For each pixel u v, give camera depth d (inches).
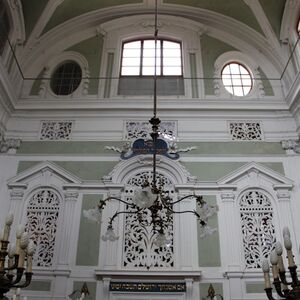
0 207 329.4
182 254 308.2
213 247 312.0
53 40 419.8
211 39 428.5
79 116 376.2
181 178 339.3
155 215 207.6
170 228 320.8
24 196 335.3
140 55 421.7
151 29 432.1
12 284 145.6
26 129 369.4
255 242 316.2
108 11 428.1
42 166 346.9
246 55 416.5
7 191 337.4
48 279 302.0
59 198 335.6
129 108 373.7
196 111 375.6
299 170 345.1
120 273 296.2
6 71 337.7
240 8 407.8
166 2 425.7
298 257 306.7
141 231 319.9
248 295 294.2
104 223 321.7
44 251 314.3
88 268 305.0
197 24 428.8
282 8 389.1
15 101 374.0
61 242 314.5
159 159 347.3
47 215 329.1
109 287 296.0
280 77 401.1
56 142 362.9
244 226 323.3
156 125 230.7
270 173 342.3
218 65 407.8
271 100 380.2
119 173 343.0
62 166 350.0
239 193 335.6
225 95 388.8
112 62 411.8
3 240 145.6
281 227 319.6
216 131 366.9
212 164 349.4
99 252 311.0
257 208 330.0
